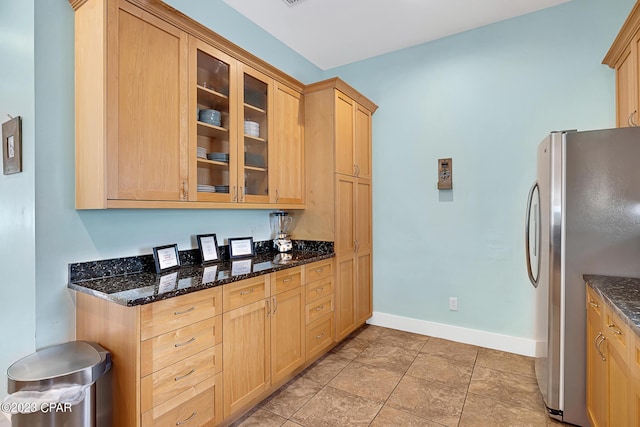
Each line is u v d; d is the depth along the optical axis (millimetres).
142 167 1702
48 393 1257
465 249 3004
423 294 3213
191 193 1956
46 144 1609
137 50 1680
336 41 3131
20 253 1686
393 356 2734
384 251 3418
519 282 2781
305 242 2992
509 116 2801
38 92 1581
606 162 1733
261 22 2799
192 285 1635
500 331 2859
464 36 2980
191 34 1954
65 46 1675
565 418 1837
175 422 1528
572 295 1802
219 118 2193
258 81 2494
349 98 3045
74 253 1714
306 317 2467
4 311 1823
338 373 2451
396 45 3211
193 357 1617
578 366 1794
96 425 1464
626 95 2160
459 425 1856
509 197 2811
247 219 2791
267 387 2074
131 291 1518
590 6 2506
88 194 1635
